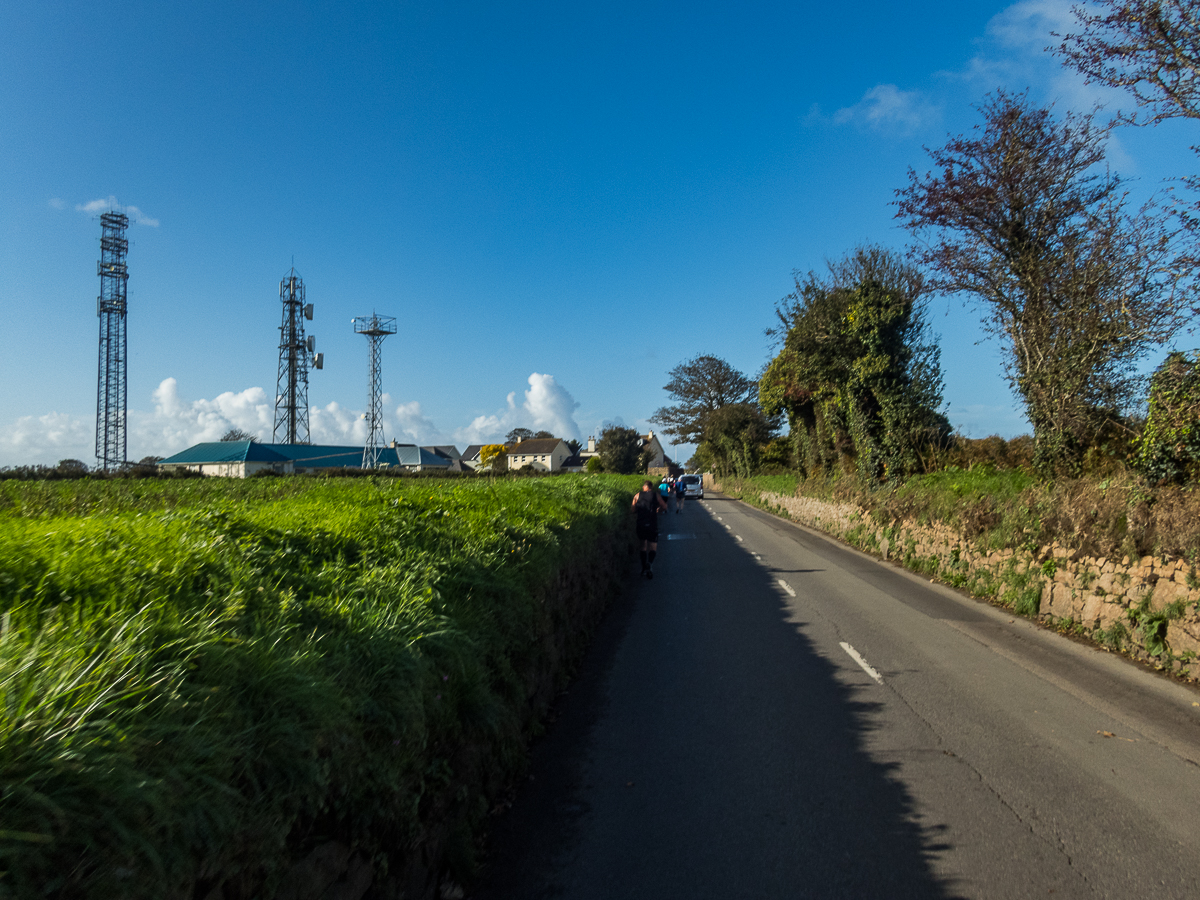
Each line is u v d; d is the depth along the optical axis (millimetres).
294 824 2340
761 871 3656
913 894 3410
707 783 4762
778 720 5957
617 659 8188
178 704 2080
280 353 76438
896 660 7797
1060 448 13070
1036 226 14008
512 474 40906
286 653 2754
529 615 5836
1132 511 8453
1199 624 6957
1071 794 4484
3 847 1448
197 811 1847
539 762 5203
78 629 2346
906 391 19531
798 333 22516
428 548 5668
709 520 31641
